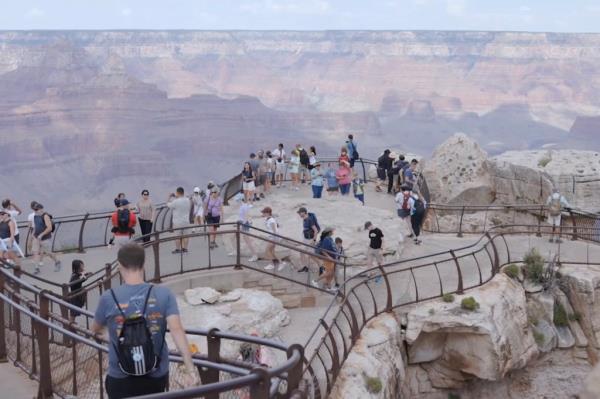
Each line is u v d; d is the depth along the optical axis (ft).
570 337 75.41
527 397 73.92
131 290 22.54
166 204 87.35
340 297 69.21
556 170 106.42
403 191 87.66
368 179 127.13
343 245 76.84
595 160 109.60
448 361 67.67
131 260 22.62
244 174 97.04
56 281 70.90
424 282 73.92
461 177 120.06
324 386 51.60
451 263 80.38
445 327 65.26
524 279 77.05
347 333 61.98
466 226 104.37
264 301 63.77
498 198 116.26
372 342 59.98
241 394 34.50
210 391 20.59
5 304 42.55
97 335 29.78
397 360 61.98
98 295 63.67
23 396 33.14
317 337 61.57
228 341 57.82
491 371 65.62
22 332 40.29
